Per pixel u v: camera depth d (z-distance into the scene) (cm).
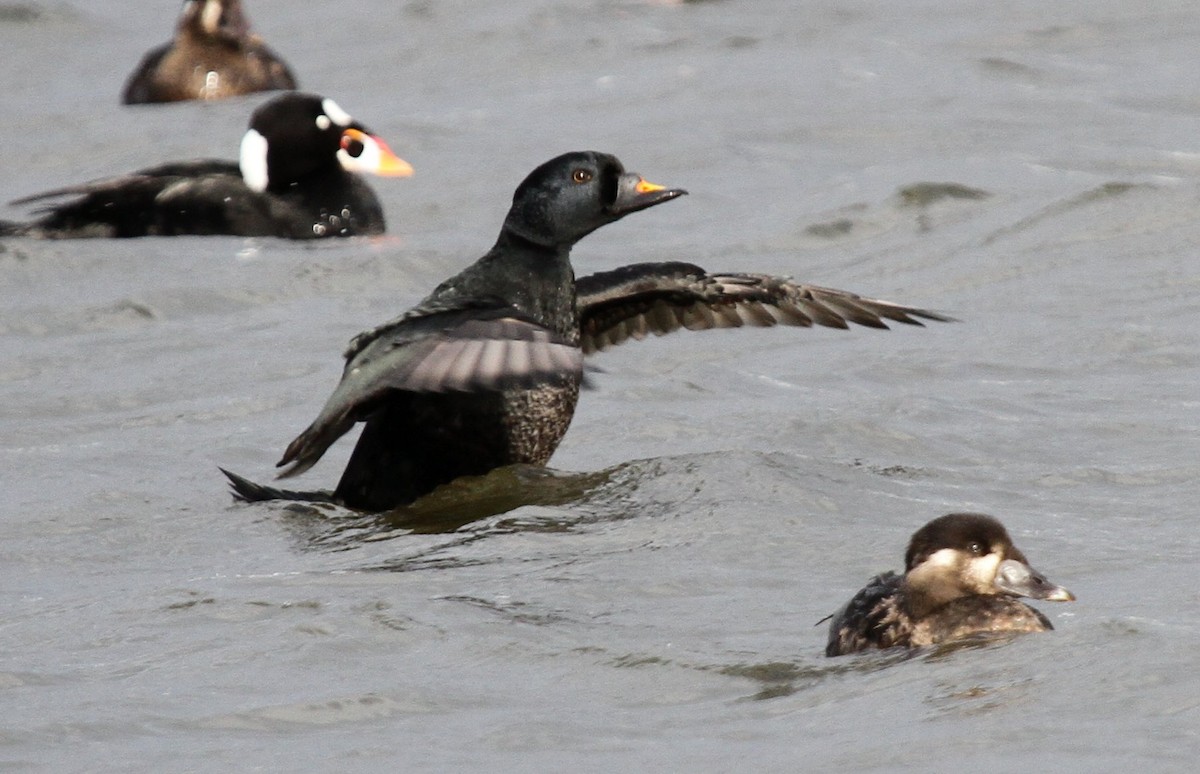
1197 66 2395
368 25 3025
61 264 1848
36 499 1196
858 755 723
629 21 2898
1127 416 1288
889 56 2558
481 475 1173
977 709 762
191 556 1073
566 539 1047
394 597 938
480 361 1020
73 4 3231
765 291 1243
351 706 795
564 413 1181
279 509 1166
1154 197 1872
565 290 1210
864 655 845
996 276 1705
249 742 762
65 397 1449
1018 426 1277
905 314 1227
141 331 1634
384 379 1045
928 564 874
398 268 1806
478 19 2983
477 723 775
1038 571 969
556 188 1192
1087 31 2616
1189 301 1586
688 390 1417
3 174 2259
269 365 1520
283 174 1973
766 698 797
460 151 2236
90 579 1035
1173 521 1057
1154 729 728
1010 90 2345
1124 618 862
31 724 787
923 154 2095
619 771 720
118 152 2317
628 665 839
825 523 1062
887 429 1270
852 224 1878
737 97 2395
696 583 962
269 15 3181
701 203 1988
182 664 856
